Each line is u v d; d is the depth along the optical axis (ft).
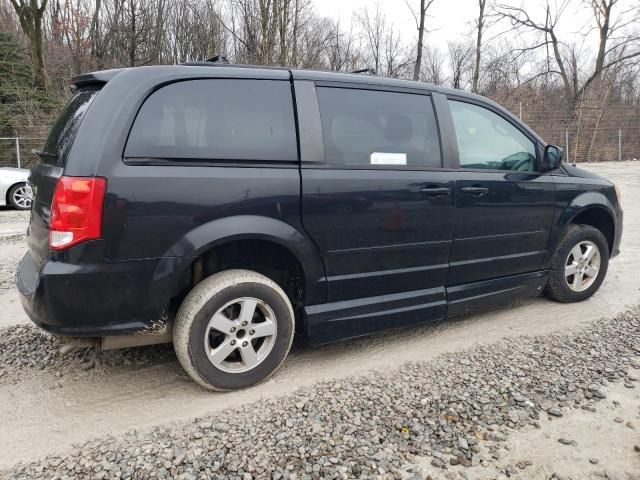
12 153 55.62
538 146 13.76
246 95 9.80
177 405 9.45
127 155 8.64
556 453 8.05
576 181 14.40
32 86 64.59
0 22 78.79
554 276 14.60
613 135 74.69
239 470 7.53
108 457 7.84
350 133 10.73
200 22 87.30
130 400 9.63
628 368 10.86
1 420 8.93
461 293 12.51
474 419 8.91
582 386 10.06
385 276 11.25
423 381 10.29
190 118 9.23
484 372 10.67
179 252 8.92
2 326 13.15
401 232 11.19
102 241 8.42
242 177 9.40
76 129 8.89
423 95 11.91
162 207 8.75
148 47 91.09
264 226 9.55
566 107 76.38
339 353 11.77
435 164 11.75
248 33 60.03
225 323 9.63
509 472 7.61
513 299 13.79
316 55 74.64
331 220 10.30
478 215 12.30
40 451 8.04
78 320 8.59
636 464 7.84
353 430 8.55
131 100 8.79
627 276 18.04
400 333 12.97
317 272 10.43
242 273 9.78
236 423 8.79
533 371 10.70
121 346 9.39
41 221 9.04
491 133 12.95
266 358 10.13
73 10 82.94
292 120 10.10
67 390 9.99
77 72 79.00
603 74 77.15
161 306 9.02
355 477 7.41
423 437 8.39
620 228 15.90
